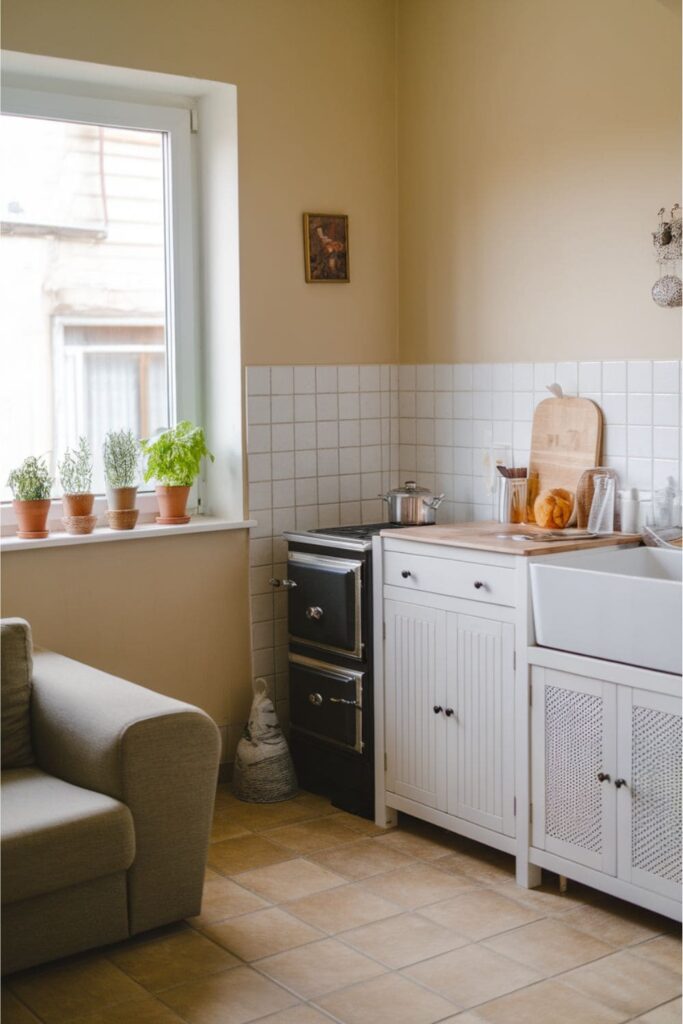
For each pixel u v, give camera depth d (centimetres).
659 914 320
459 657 354
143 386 436
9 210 403
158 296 436
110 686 328
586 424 387
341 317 450
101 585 400
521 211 410
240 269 421
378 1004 274
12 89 392
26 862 275
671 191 362
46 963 296
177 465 419
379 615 383
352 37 443
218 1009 272
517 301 414
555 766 326
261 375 430
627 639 304
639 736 303
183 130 430
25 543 381
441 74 437
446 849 369
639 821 304
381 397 463
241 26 414
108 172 421
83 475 403
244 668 437
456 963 293
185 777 306
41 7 374
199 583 423
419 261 454
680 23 354
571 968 289
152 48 395
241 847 371
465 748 355
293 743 430
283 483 439
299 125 432
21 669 330
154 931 313
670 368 364
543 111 399
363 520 461
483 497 434
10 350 409
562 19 391
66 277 416
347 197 448
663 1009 270
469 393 436
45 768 326
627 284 376
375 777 390
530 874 337
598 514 365
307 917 320
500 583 338
